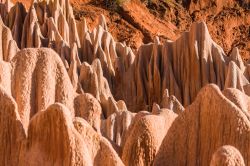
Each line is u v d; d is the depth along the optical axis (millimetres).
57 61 19578
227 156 12953
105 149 15016
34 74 19234
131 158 16922
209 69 40344
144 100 40969
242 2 83375
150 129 17125
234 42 80438
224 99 15555
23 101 18859
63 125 14078
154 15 76188
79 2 72625
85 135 16016
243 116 15375
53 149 14234
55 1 44719
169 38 73062
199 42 40906
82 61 42031
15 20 43562
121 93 41031
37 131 14516
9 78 19141
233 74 35062
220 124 15508
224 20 80625
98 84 36094
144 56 42156
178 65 41156
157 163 16000
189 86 40281
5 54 37281
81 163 13930
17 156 14812
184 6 79625
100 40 43219
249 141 15227
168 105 29375
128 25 72500
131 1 75188
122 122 22484
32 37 42094
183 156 15914
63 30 43594
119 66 42000
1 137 15000
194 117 15969
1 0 49031
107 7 73000
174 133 16094
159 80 40906
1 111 15117
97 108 20000
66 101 19453
